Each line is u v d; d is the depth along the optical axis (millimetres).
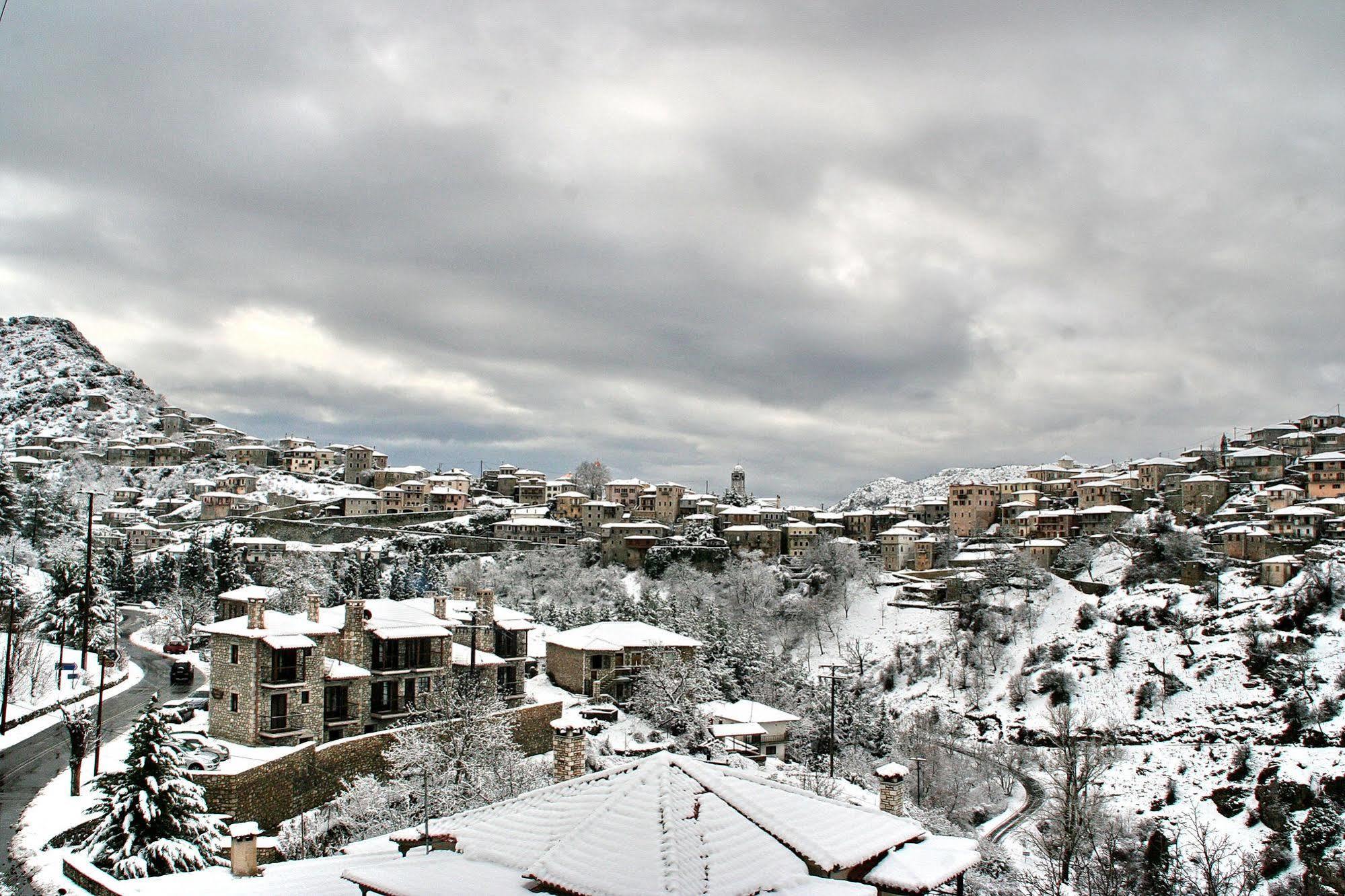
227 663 73062
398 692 82188
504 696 90375
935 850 32125
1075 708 148625
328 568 184125
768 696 118375
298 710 72812
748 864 27359
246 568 179875
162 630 131875
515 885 27250
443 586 179375
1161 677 147625
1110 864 78750
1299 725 128750
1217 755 126750
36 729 77750
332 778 68500
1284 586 159625
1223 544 191875
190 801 49094
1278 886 98750
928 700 160875
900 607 195125
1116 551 198500
